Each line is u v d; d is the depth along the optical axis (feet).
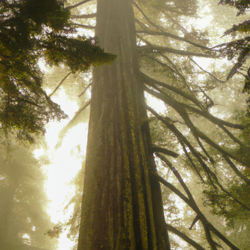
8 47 18.52
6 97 25.36
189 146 29.55
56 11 19.03
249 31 27.22
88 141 26.99
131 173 23.00
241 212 31.32
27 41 19.03
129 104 28.07
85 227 20.99
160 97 33.27
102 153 24.98
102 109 28.48
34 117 26.73
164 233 22.07
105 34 36.55
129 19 40.24
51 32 20.29
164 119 30.99
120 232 19.53
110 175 23.25
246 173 33.45
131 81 31.19
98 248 19.54
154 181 25.44
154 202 23.76
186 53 37.27
